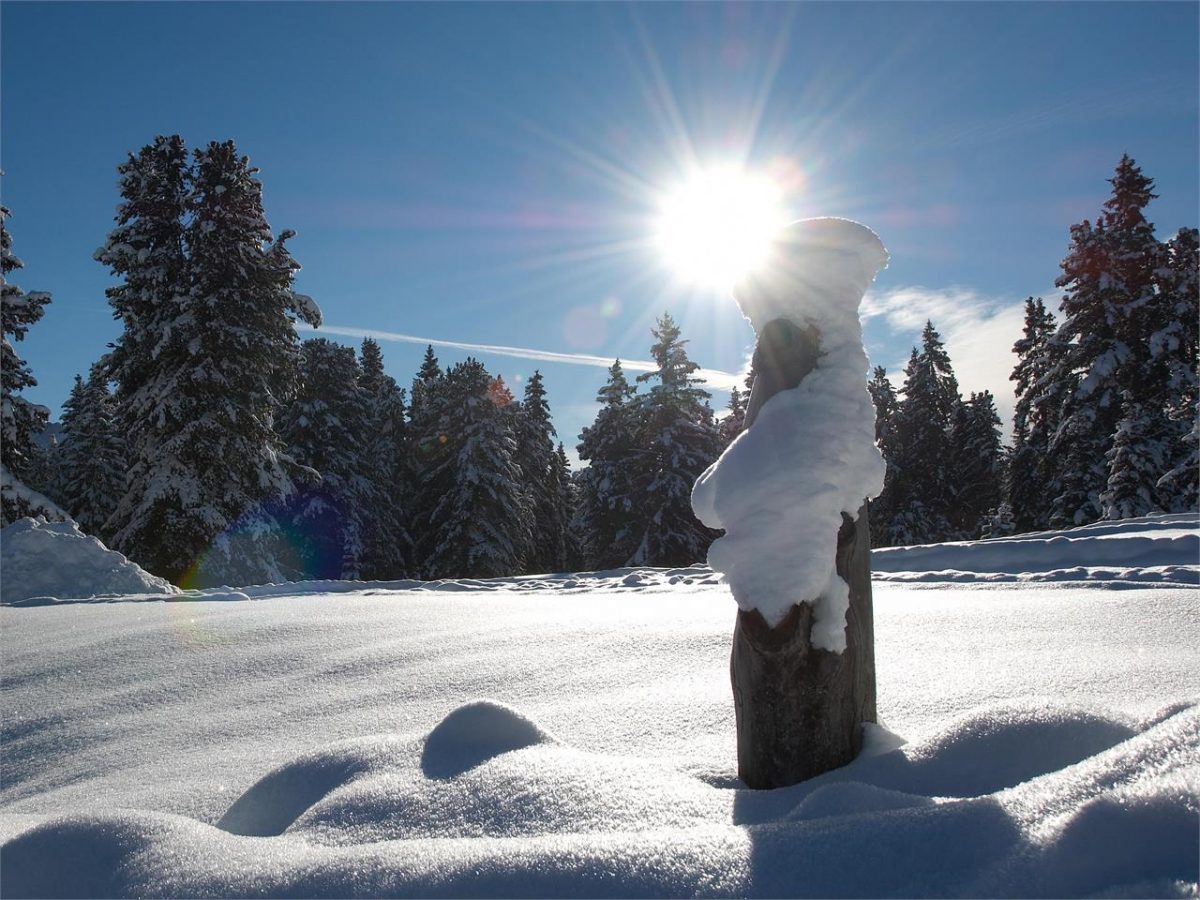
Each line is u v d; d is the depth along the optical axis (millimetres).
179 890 1734
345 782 2465
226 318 20266
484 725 2559
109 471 35438
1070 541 9664
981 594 6496
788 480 2221
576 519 35906
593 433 34844
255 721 4043
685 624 5336
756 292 2480
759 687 2260
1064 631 4332
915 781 2047
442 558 33125
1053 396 23953
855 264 2398
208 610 7672
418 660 4953
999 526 32719
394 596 9328
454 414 34219
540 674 4312
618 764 2281
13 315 18688
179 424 19750
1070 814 1404
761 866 1507
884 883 1411
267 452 20875
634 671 4184
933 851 1461
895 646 4273
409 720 3760
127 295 19891
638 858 1571
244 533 20297
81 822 2053
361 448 33312
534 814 2006
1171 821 1318
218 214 20312
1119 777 1541
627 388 34500
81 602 10000
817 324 2393
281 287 21734
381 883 1609
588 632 5301
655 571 12680
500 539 33062
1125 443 20859
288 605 7918
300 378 22781
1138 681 3031
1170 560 8812
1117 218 23344
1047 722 2121
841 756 2229
